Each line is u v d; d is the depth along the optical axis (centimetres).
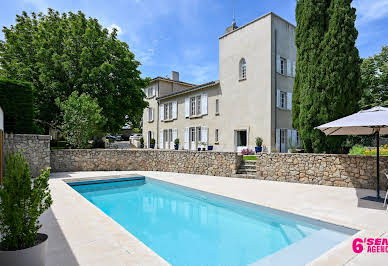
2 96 1034
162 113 2459
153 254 325
